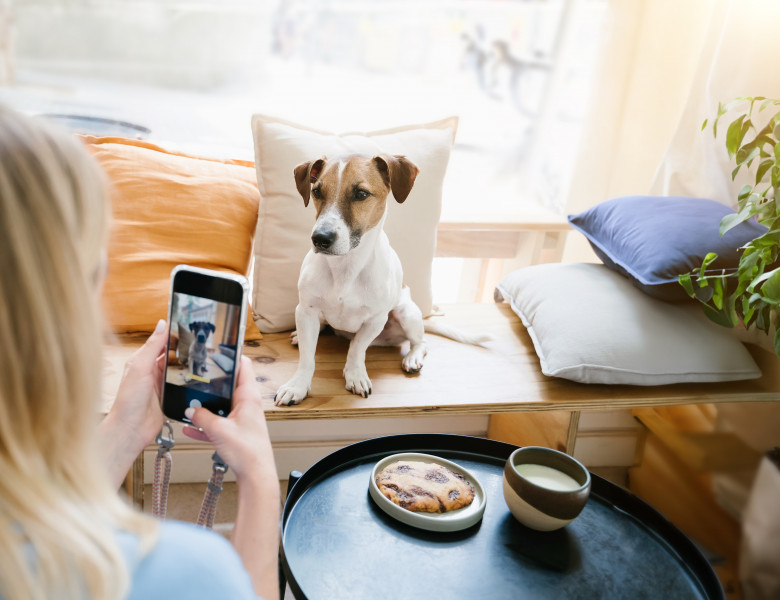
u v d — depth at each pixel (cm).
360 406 151
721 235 148
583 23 221
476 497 121
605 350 162
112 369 150
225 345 79
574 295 175
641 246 168
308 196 147
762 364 176
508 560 111
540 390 164
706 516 178
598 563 112
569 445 169
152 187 169
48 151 42
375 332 157
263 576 66
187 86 208
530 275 189
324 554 107
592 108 214
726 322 153
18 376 41
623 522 123
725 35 179
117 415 81
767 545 157
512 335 187
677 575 112
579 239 222
